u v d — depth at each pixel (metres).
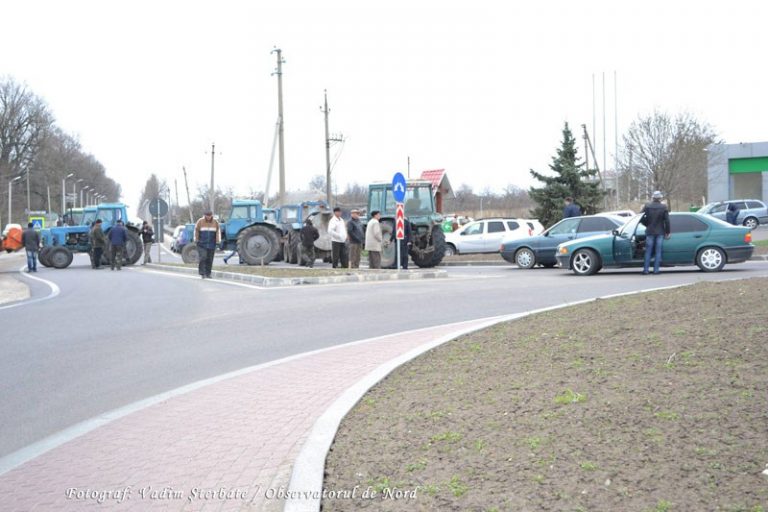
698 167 49.81
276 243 28.84
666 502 3.68
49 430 6.50
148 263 33.19
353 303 14.09
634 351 6.75
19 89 85.50
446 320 11.73
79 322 12.87
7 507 4.77
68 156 112.81
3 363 9.41
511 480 4.20
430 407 5.95
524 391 5.98
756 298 8.61
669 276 16.91
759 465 3.94
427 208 25.75
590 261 18.62
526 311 11.95
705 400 5.01
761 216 44.09
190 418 6.63
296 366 8.63
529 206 75.62
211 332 11.36
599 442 4.56
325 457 4.96
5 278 26.80
